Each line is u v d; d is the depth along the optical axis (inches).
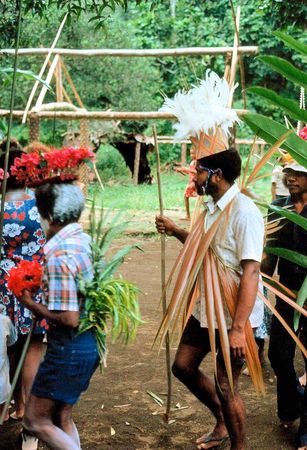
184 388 196.2
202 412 181.2
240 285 137.0
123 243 397.4
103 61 663.8
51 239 131.6
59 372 130.8
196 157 141.6
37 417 133.7
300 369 212.8
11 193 162.4
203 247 139.1
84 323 130.3
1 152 166.6
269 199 552.4
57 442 132.2
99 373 206.8
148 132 743.1
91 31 618.8
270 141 140.9
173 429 171.9
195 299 147.1
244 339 136.6
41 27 538.3
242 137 784.3
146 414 179.9
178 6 856.3
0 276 161.6
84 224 382.3
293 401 168.6
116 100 693.3
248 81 869.2
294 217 140.1
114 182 692.1
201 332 152.0
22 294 129.9
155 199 559.2
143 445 164.1
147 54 428.5
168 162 778.2
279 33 140.9
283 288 150.3
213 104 138.8
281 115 855.7
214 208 143.0
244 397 191.0
